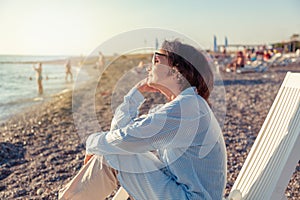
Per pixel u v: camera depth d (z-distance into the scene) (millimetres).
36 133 6484
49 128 6926
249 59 26125
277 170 2031
